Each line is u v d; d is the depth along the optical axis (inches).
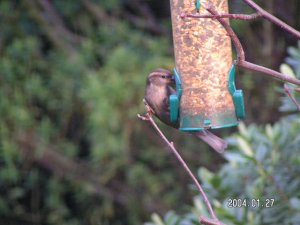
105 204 561.9
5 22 559.8
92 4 561.6
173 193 551.8
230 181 323.0
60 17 566.9
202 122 297.0
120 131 511.2
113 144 507.8
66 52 548.1
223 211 301.0
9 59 544.1
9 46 549.3
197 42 300.4
